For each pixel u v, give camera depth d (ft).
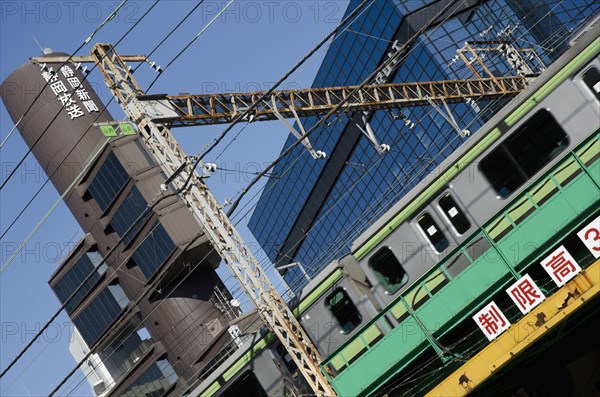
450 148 252.83
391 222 83.61
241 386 93.61
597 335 78.74
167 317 201.46
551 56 231.30
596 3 221.46
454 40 253.03
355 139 296.51
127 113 86.02
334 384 78.13
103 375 237.25
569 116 71.97
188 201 82.17
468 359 73.36
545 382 77.97
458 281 72.43
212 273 210.79
